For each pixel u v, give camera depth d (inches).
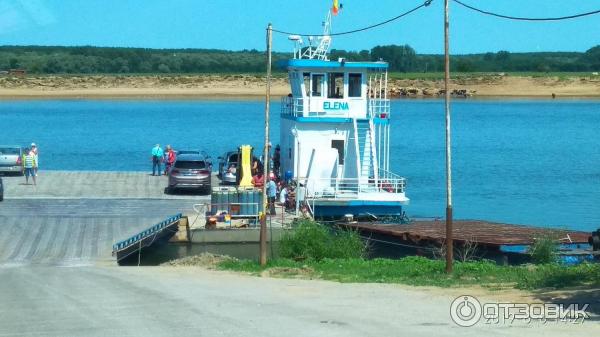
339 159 1475.1
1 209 1316.4
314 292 703.1
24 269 932.0
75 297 665.6
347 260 981.8
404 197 1344.7
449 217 834.8
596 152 2935.5
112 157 2632.9
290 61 1461.6
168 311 586.9
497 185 2100.1
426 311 583.2
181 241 1198.3
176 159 1529.3
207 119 4320.9
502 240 1042.1
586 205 1787.6
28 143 3083.2
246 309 594.9
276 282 792.3
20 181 1640.0
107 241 1109.7
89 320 552.1
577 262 940.6
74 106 5492.1
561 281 725.9
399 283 770.2
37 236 1131.3
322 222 1256.2
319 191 1365.7
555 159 2711.6
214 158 2559.1
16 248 1065.5
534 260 960.9
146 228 1182.3
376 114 1519.4
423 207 1733.5
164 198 1456.7
